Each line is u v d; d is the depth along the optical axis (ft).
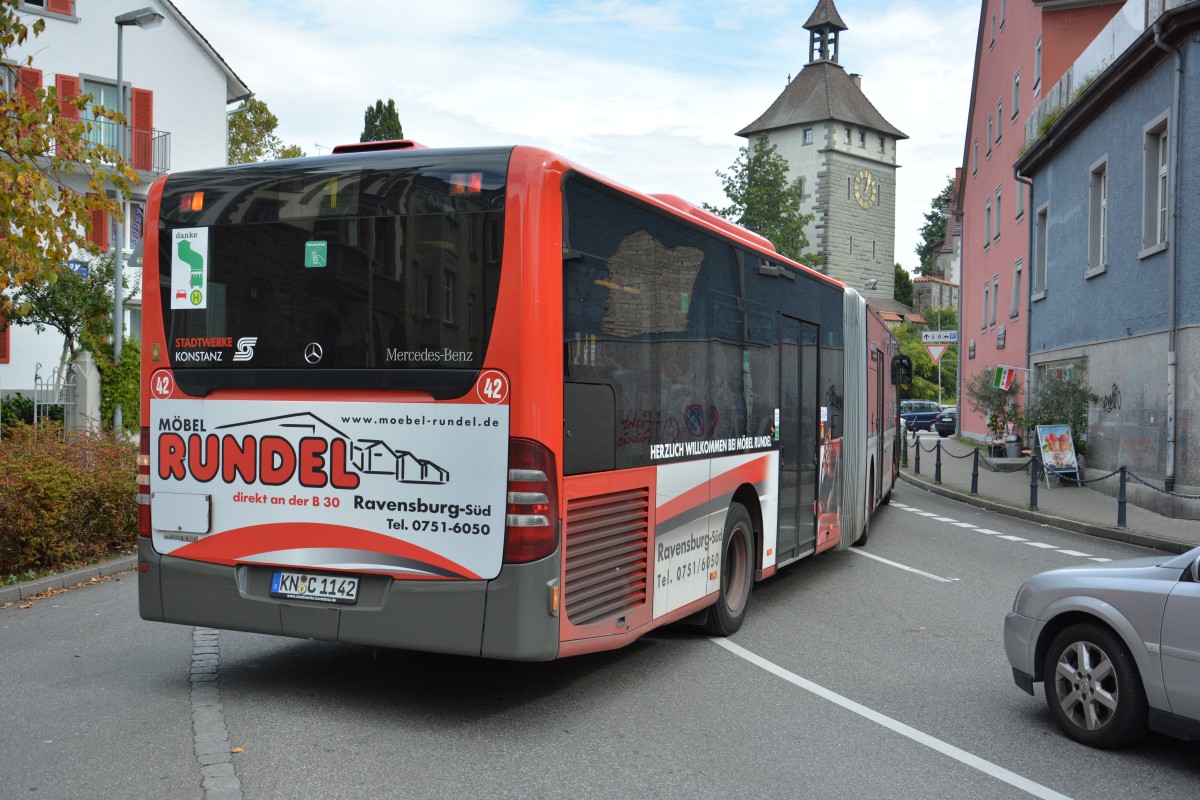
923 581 37.55
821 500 36.19
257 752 17.53
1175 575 18.20
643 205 22.03
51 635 26.30
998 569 41.06
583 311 19.56
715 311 26.05
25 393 79.77
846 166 284.41
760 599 33.37
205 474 20.48
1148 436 61.46
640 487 21.70
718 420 26.16
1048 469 72.54
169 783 15.92
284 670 22.95
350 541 19.33
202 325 20.56
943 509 65.26
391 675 22.79
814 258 241.96
